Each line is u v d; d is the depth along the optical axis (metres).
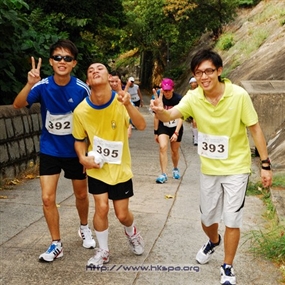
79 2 11.08
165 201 5.89
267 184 3.46
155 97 3.58
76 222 4.95
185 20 21.31
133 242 4.01
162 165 7.00
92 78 3.48
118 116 3.62
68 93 3.80
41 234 4.55
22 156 6.92
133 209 5.50
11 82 7.20
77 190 4.08
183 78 24.78
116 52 16.59
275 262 3.93
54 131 3.86
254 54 16.17
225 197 3.52
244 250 4.19
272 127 8.95
